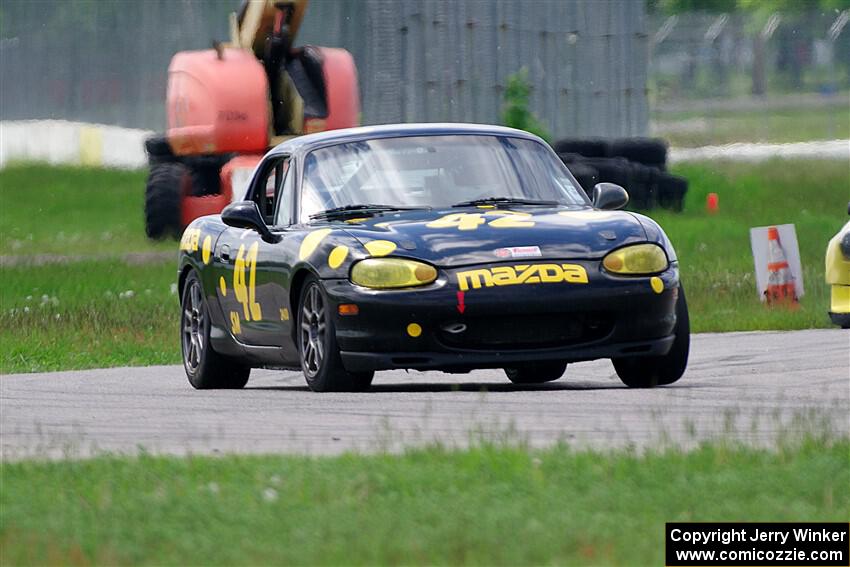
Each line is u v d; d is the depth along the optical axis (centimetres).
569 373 4112
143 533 1786
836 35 18438
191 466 2217
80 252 8944
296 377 4350
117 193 12938
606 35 13288
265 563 1648
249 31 9606
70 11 13962
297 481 2070
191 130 9331
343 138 3816
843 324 5084
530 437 2612
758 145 16250
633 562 1645
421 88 11281
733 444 2352
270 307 3666
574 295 3269
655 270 3353
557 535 1736
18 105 14200
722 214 11475
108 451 2491
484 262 3294
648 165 11669
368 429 2781
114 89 13888
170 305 6162
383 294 3291
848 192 13062
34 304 6228
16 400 3597
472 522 1803
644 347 3341
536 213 3516
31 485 2122
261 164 4003
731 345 4731
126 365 4856
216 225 4109
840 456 2236
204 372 4047
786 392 3366
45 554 1709
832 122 16912
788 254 6134
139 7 13638
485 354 3266
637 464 2172
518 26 12238
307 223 3653
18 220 11394
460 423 2830
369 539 1723
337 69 9550
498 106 12044
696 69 18000
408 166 3706
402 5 11194
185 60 9450
